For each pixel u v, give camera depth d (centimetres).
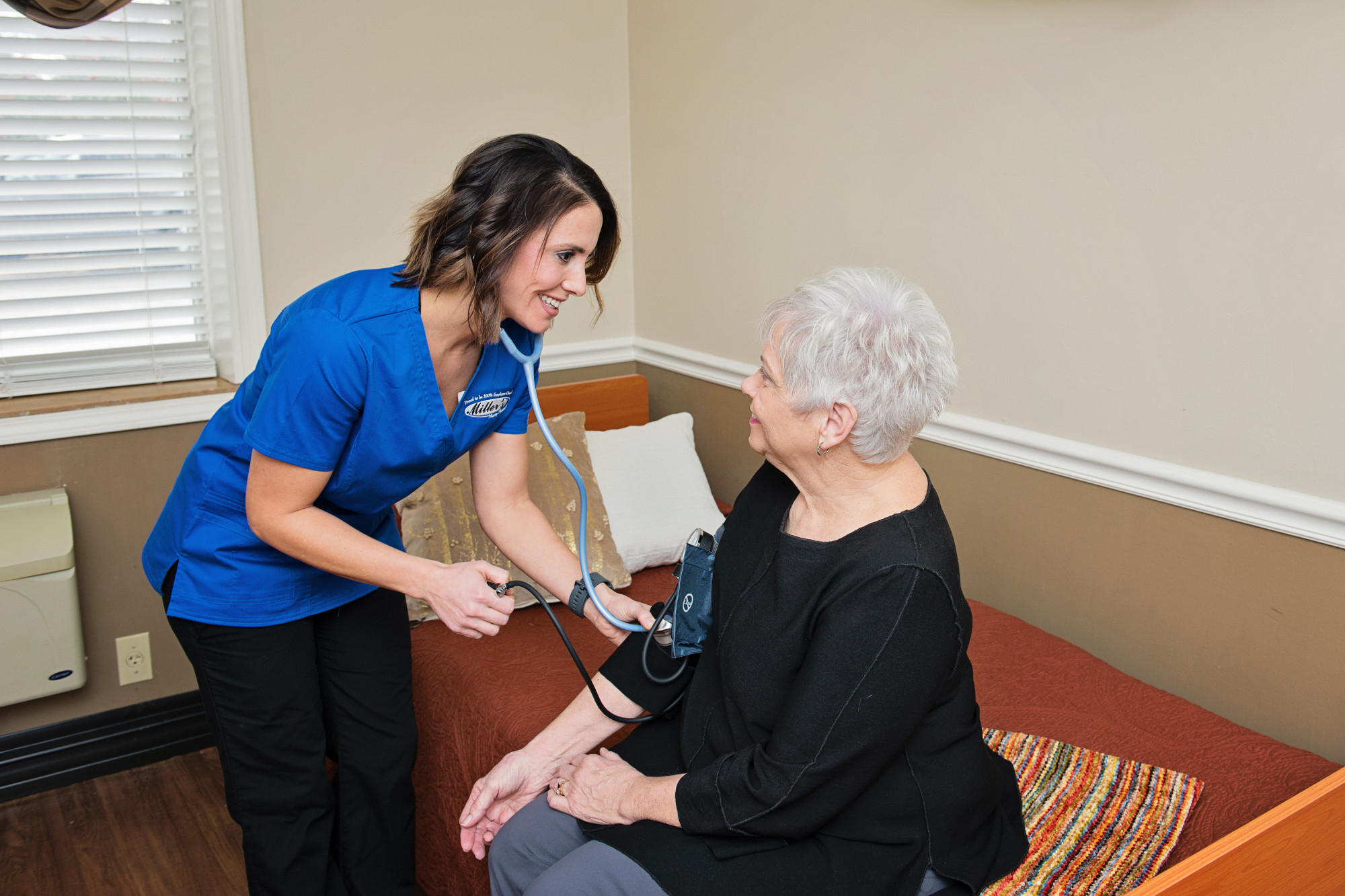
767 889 105
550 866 119
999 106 178
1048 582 186
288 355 119
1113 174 163
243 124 208
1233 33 144
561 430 219
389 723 154
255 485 125
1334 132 135
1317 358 141
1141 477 166
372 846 156
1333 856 112
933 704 107
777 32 220
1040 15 169
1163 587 166
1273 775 140
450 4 231
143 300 221
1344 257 136
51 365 211
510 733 154
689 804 109
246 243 213
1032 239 177
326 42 217
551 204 115
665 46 250
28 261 205
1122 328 166
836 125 210
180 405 214
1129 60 158
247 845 147
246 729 141
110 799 212
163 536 143
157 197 218
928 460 206
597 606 136
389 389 123
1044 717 156
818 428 108
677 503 221
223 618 136
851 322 103
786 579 111
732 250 243
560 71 252
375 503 139
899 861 107
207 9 203
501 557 197
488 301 119
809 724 101
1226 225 149
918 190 196
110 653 218
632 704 134
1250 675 156
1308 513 143
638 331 282
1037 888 114
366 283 125
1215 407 155
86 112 207
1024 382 184
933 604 101
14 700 195
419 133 233
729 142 237
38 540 193
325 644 149
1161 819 128
